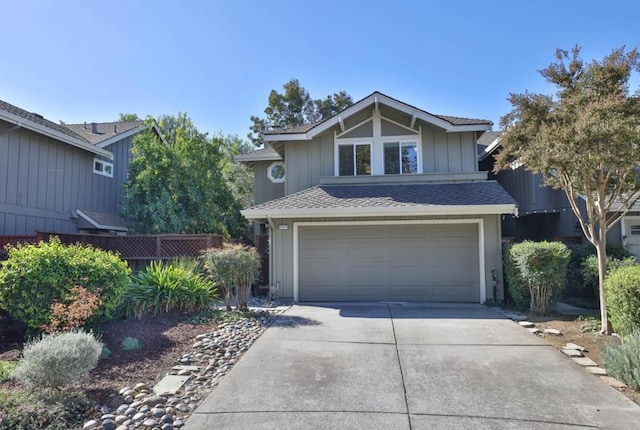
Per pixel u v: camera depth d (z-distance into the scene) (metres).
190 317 8.52
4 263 6.77
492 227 11.30
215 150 17.05
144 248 12.27
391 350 6.38
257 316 8.91
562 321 8.32
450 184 12.64
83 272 6.88
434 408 4.39
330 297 11.73
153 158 15.42
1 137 12.40
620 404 4.45
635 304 6.06
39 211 13.80
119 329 7.29
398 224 11.64
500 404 4.47
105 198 17.36
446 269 11.45
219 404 4.52
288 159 13.77
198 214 15.92
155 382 5.14
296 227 11.95
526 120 7.82
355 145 13.54
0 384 4.82
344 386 4.98
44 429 3.86
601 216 7.42
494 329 7.68
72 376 4.53
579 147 6.75
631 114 6.59
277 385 5.04
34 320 6.59
